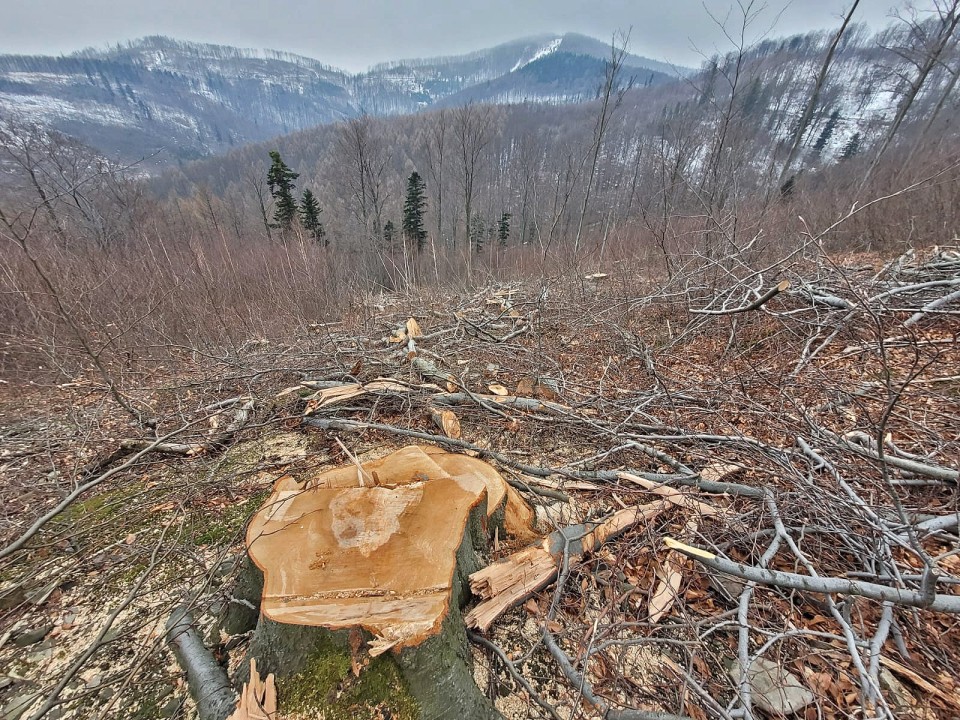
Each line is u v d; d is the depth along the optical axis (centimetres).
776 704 145
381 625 132
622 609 184
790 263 506
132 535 240
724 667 162
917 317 375
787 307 466
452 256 1401
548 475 276
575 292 730
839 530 192
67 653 173
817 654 160
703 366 421
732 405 327
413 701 131
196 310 669
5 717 150
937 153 1001
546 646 169
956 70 1086
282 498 184
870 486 231
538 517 241
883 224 830
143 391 434
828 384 321
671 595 186
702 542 210
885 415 159
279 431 357
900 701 146
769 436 290
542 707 151
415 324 593
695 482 247
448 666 138
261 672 144
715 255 607
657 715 136
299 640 138
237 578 199
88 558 221
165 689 156
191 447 321
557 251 1195
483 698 146
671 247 732
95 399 432
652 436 290
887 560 179
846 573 186
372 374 435
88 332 513
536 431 331
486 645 169
